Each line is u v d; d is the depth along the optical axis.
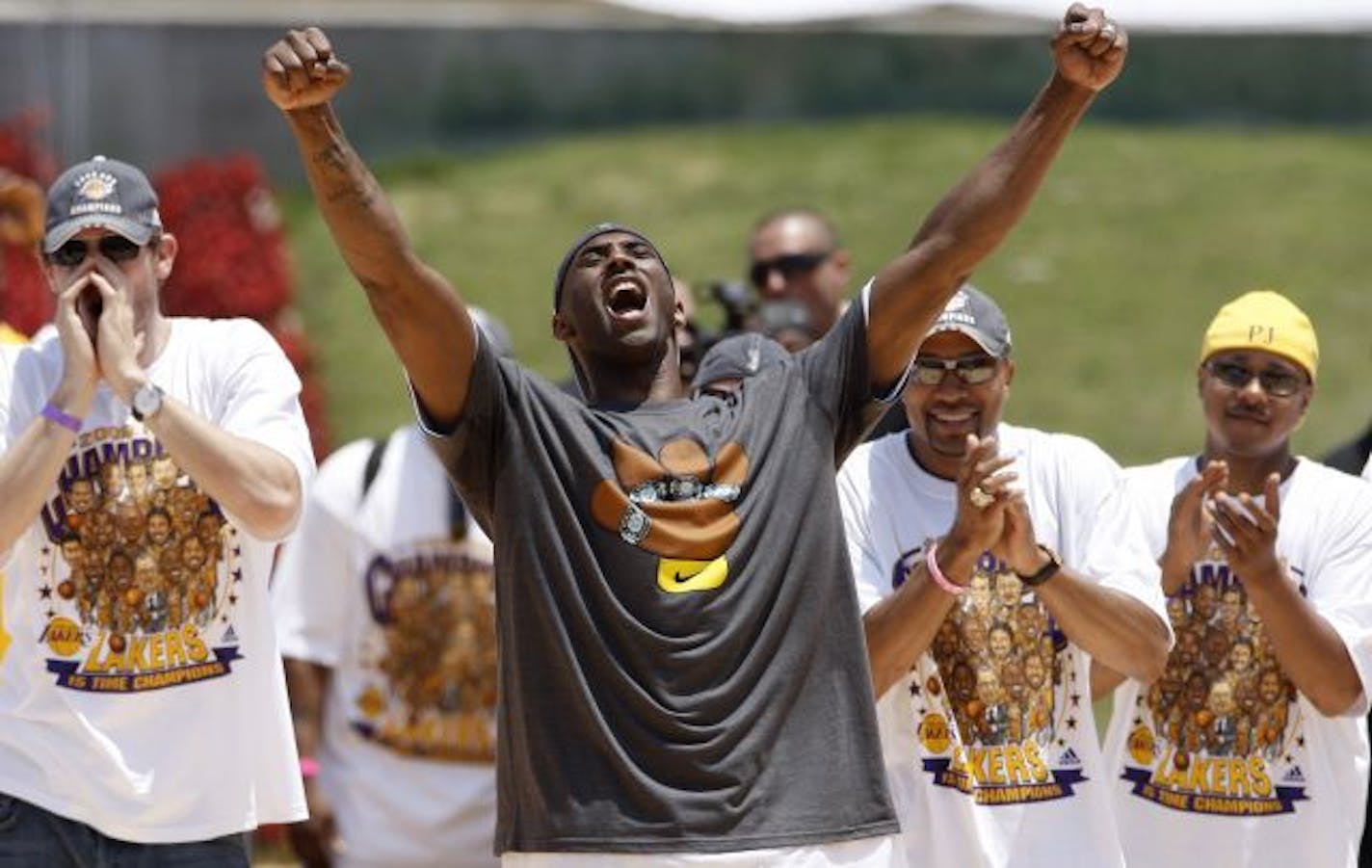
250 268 36.75
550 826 12.20
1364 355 38.22
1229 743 15.26
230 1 42.59
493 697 19.00
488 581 19.00
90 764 13.46
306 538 19.19
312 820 19.14
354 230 12.20
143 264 13.88
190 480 13.69
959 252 12.82
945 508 14.67
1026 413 36.91
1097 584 14.02
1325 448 35.41
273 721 13.72
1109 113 48.69
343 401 36.72
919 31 48.59
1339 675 14.91
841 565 12.73
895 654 13.66
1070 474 14.71
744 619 12.26
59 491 13.63
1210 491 15.08
